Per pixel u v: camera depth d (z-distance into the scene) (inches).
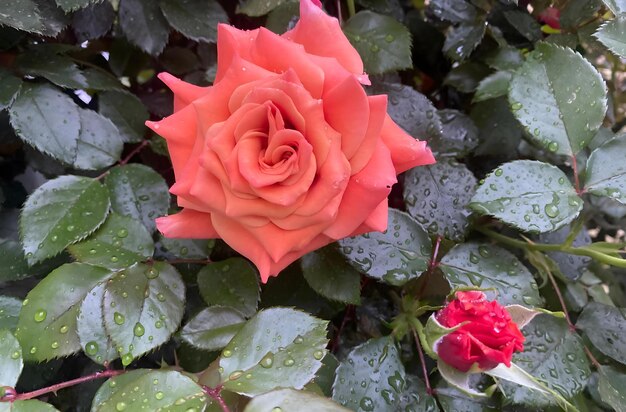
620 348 12.3
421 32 14.6
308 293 12.8
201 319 11.5
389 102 12.8
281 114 9.8
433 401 11.7
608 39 11.9
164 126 10.3
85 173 13.3
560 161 14.2
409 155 10.5
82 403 12.2
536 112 12.1
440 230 12.4
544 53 12.2
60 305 11.1
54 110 12.2
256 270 12.6
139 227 11.9
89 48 14.1
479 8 13.8
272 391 9.7
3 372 10.3
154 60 14.3
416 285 12.3
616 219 15.4
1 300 11.5
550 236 13.9
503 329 10.3
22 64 12.4
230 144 9.7
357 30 12.9
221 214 10.1
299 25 10.8
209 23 13.1
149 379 10.0
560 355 11.9
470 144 13.5
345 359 11.5
